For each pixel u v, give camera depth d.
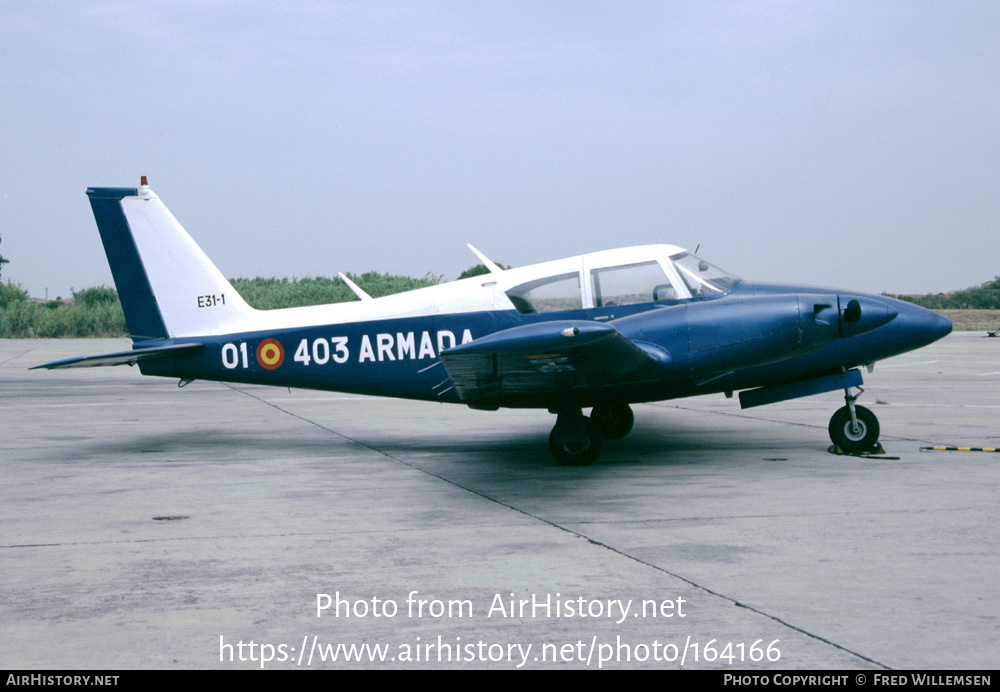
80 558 4.55
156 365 8.95
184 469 7.50
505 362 6.52
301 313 8.77
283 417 11.77
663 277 7.81
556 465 7.60
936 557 4.41
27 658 3.17
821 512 5.52
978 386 15.52
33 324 36.72
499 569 4.28
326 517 5.52
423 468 7.50
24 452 8.57
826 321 6.83
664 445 8.72
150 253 8.93
